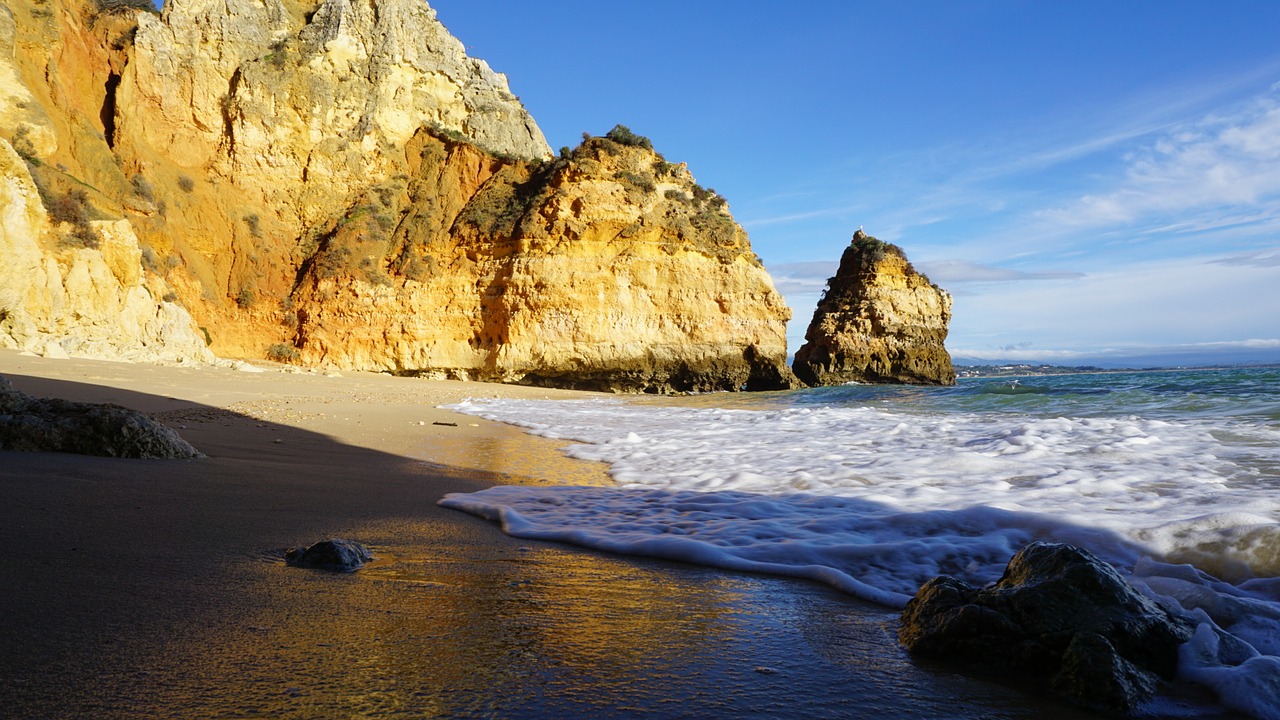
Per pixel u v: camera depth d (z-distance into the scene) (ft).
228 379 61.26
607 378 110.01
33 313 64.44
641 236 110.63
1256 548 11.07
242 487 16.80
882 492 17.57
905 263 139.74
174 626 7.80
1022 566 9.06
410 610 8.95
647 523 14.89
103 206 80.79
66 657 6.76
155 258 92.38
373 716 6.00
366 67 118.93
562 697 6.64
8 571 9.12
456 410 52.54
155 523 12.44
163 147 106.73
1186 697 7.22
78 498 13.73
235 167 110.63
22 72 88.74
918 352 136.87
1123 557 11.65
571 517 15.53
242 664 6.92
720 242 116.06
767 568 11.64
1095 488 16.76
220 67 111.04
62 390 38.24
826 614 9.59
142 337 76.64
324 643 7.61
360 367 104.63
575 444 31.37
